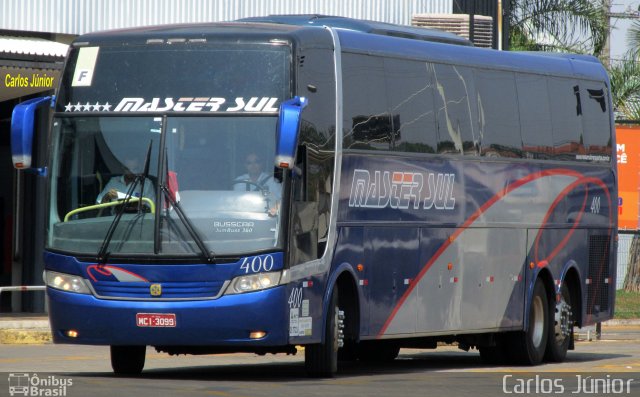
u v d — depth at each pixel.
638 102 103.69
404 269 41.41
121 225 35.28
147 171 35.38
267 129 35.31
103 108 36.12
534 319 49.22
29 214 67.19
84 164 36.03
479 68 46.06
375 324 40.00
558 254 50.47
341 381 36.72
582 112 52.25
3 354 49.50
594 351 58.53
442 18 78.06
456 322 44.38
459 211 44.31
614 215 54.75
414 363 49.97
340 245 38.12
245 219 34.94
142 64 36.22
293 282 35.41
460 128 44.59
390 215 40.66
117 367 39.41
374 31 42.06
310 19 41.78
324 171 37.19
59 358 47.47
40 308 67.06
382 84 40.53
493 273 46.38
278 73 35.66
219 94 35.62
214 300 34.69
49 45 63.00
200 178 35.22
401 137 41.34
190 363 47.66
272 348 37.66
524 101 48.47
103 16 65.56
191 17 68.75
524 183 48.16
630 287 96.38
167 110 35.66
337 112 37.97
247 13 70.94
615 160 54.72
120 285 35.19
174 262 34.88
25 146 35.81
